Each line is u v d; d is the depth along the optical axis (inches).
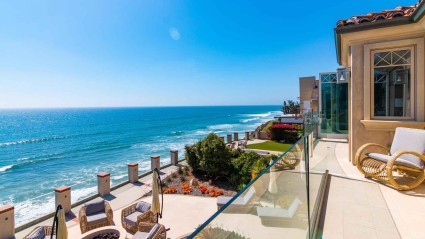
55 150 1288.1
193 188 429.1
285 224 83.4
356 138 249.4
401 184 186.5
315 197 147.9
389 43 225.8
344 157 289.3
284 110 1579.7
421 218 140.2
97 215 284.4
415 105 220.1
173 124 2741.1
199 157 483.5
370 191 182.9
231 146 773.9
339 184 200.1
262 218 69.1
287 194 88.4
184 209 339.9
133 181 474.0
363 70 240.7
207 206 350.0
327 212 153.4
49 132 2178.9
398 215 145.1
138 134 1893.5
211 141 470.3
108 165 884.6
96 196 402.6
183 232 278.7
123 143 1439.5
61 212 205.5
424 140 183.9
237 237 56.9
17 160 1053.8
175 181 475.2
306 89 997.2
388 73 234.5
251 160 442.9
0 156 1160.2
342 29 233.5
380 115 239.1
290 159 94.3
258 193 67.4
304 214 109.6
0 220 279.0
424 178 176.4
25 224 311.7
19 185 685.3
